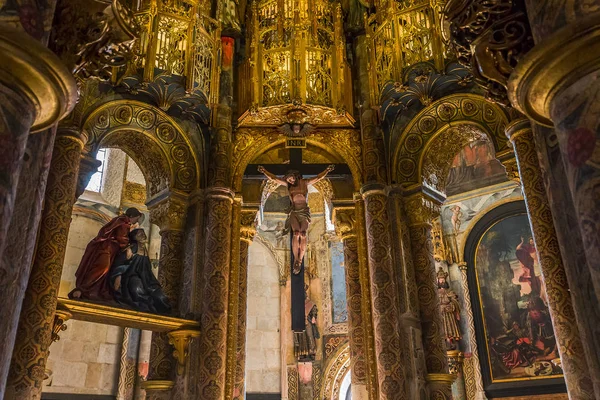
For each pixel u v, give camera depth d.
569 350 7.33
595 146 3.57
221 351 10.34
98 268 9.95
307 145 12.74
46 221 8.94
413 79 11.34
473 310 17.22
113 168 17.88
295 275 11.83
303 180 12.39
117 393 15.68
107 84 10.84
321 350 19.12
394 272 11.13
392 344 10.43
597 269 3.46
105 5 5.83
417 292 11.23
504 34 5.70
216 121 12.12
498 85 6.29
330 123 12.59
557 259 8.16
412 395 10.27
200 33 11.76
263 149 12.56
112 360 15.99
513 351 16.31
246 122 12.45
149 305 10.37
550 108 4.06
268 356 18.47
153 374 10.49
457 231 18.16
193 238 11.37
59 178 9.29
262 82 12.16
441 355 10.74
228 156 11.92
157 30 11.08
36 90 3.85
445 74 10.98
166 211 11.62
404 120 12.11
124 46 6.37
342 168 12.62
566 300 7.77
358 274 12.61
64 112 4.22
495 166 17.97
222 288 10.78
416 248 11.54
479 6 5.77
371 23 12.50
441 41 10.98
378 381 10.48
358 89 12.87
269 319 18.94
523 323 16.42
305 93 11.80
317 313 19.53
